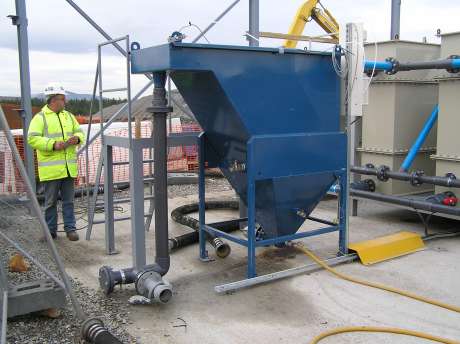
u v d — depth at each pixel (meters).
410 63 6.11
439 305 3.95
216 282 4.55
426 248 5.51
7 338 3.36
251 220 4.39
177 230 6.43
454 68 5.70
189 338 3.46
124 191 9.28
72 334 3.45
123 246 5.77
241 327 3.62
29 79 7.14
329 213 7.30
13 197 6.38
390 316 3.78
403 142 6.70
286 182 4.56
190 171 10.75
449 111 5.93
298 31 8.71
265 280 4.43
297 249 5.47
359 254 5.01
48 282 3.79
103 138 5.34
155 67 3.98
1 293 3.38
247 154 4.36
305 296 4.18
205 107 4.53
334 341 3.39
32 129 5.73
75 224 6.33
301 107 4.60
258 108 4.31
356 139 7.09
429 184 6.51
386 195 6.48
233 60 4.10
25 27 7.08
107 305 3.99
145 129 9.48
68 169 5.90
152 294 3.84
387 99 6.64
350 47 4.74
